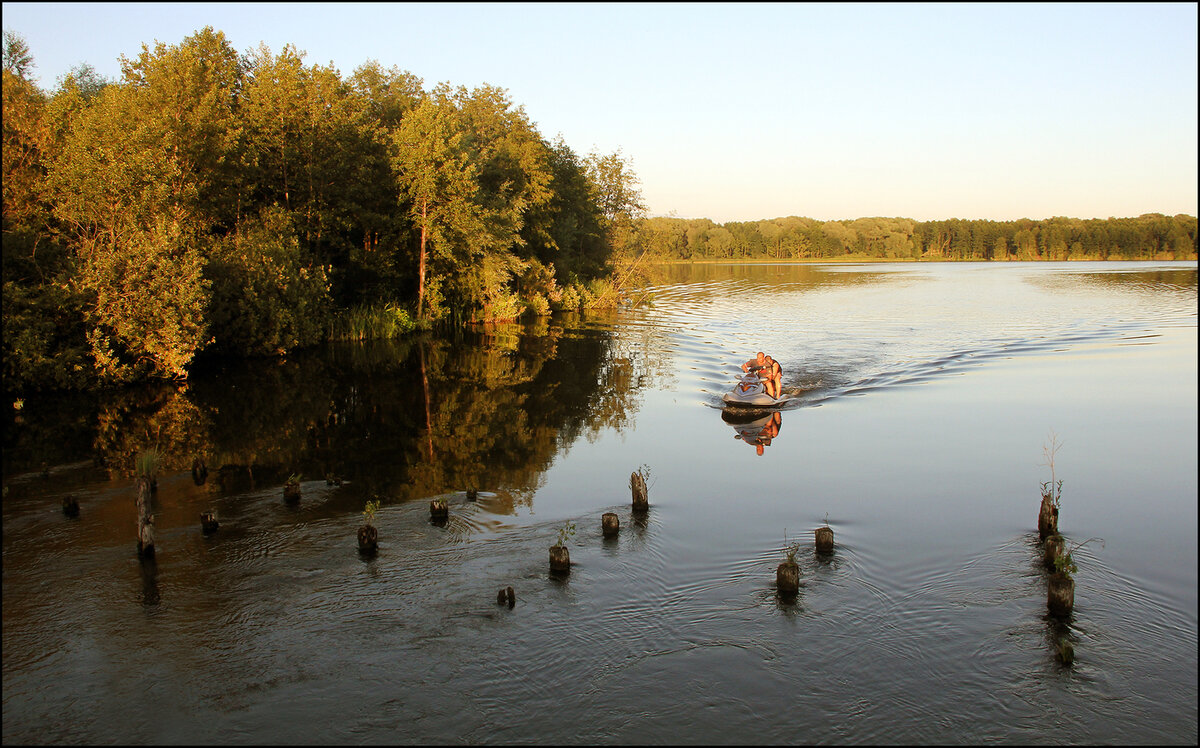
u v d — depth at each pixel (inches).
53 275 893.8
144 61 1167.6
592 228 2486.5
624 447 667.4
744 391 847.1
